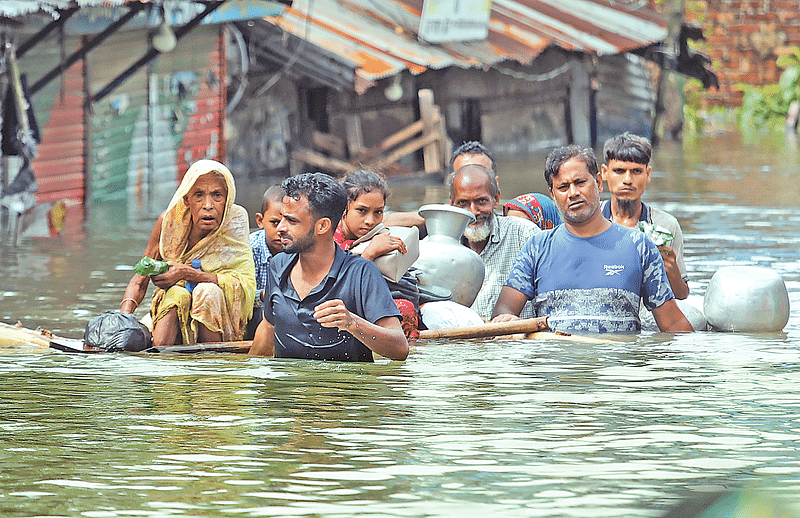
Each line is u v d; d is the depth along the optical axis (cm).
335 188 1162
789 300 1569
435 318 1359
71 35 2898
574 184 1355
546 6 5034
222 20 3219
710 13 8338
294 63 3725
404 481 782
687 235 2445
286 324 1205
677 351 1259
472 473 800
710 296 1427
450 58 3988
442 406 998
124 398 1034
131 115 3312
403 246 1318
